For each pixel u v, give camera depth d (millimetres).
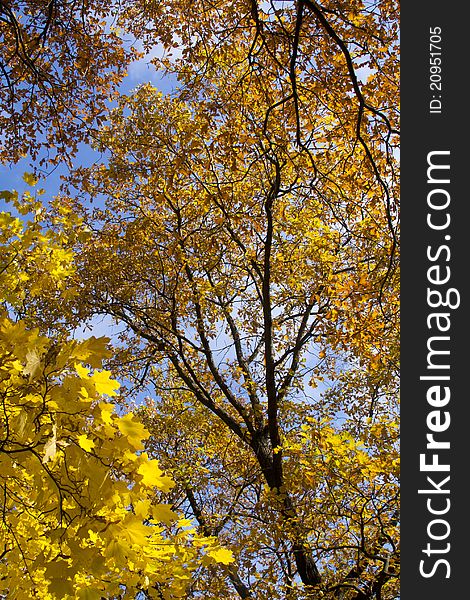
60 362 2320
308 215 9828
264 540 7570
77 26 7781
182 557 2820
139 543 2373
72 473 2422
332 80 6590
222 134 6879
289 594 6977
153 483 2371
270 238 9273
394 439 7145
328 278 8484
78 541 2326
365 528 7355
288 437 10516
